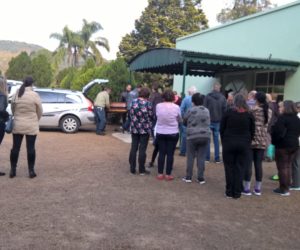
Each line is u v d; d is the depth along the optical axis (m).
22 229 4.99
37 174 7.92
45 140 12.52
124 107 15.42
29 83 7.58
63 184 7.24
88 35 41.25
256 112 7.08
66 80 28.56
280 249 4.82
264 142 7.11
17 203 6.01
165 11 38.03
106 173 8.26
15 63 32.00
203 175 7.89
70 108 14.64
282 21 13.30
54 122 14.58
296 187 7.77
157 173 8.53
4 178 7.51
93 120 14.77
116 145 12.14
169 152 7.89
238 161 6.86
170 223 5.48
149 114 8.13
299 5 12.59
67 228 5.09
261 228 5.51
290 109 7.16
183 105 9.70
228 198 6.88
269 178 8.66
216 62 11.75
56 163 9.09
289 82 13.09
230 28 16.06
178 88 20.48
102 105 14.61
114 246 4.62
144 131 8.12
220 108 9.77
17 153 7.57
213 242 4.91
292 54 12.92
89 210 5.84
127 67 18.39
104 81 17.05
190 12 38.16
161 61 12.91
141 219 5.57
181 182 7.85
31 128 7.44
